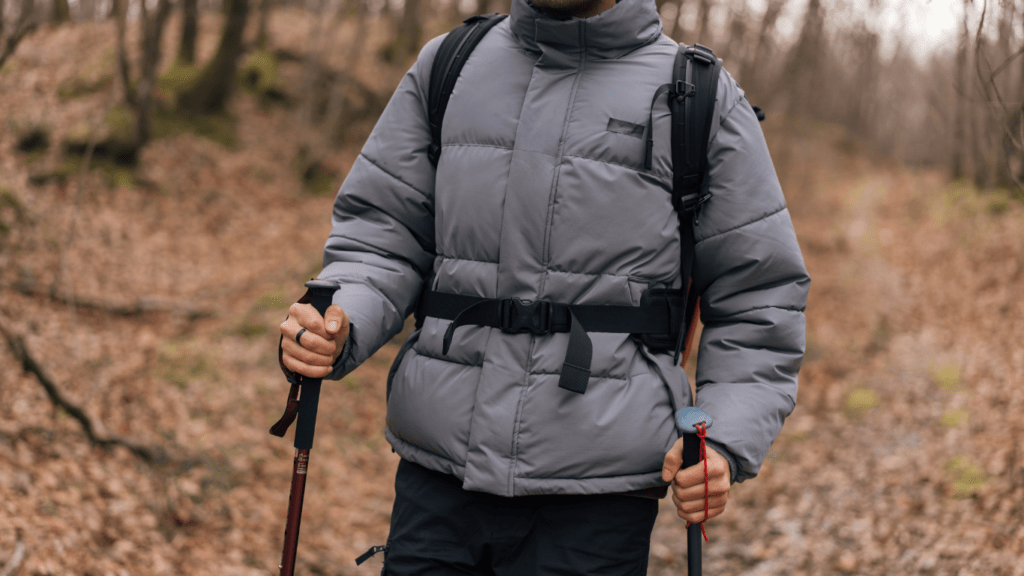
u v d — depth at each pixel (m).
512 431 1.29
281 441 5.56
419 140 1.50
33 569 3.14
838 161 31.56
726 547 4.80
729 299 1.44
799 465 6.20
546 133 1.33
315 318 1.24
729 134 1.39
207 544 4.00
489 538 1.35
